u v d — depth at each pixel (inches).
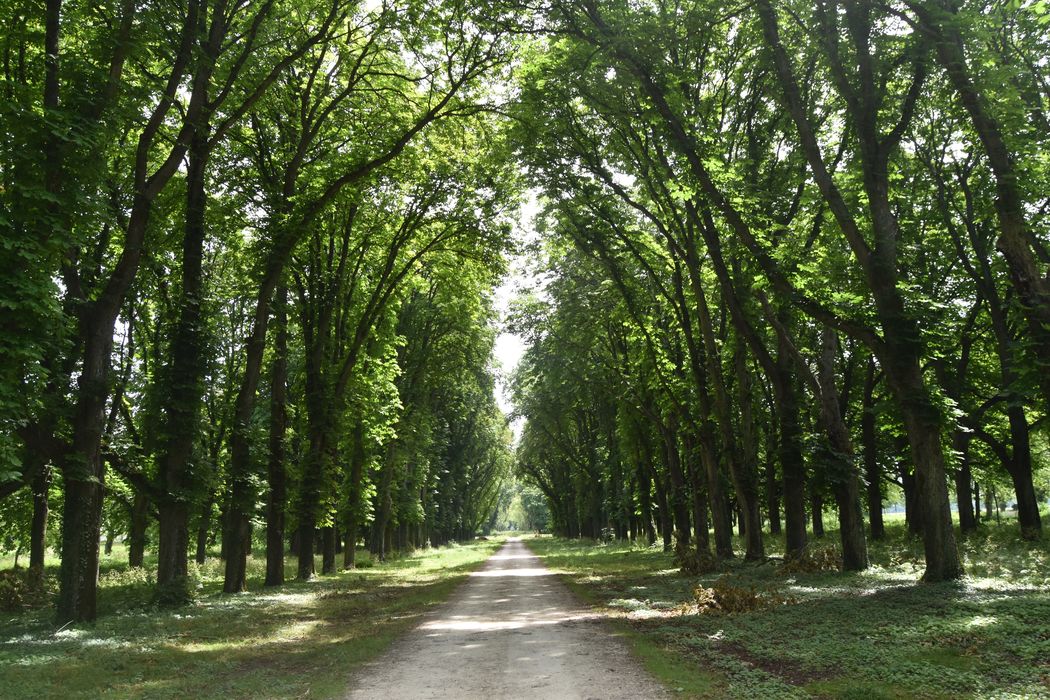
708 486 1101.1
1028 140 675.4
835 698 285.7
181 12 642.2
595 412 2018.9
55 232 492.7
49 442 562.3
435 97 943.7
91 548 584.1
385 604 723.4
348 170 949.8
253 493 841.5
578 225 1000.2
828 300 644.7
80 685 347.9
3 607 751.7
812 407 1213.7
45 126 494.6
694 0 681.6
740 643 414.6
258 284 955.3
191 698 317.1
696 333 1180.5
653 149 906.1
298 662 408.5
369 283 1295.5
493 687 324.5
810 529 2020.2
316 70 902.4
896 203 994.1
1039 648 326.6
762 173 925.8
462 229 1119.0
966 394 1091.3
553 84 805.9
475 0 732.7
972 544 973.8
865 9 600.1
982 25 545.3
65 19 580.1
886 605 478.9
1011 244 571.8
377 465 1396.4
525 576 1050.7
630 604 630.5
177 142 640.4
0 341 456.4
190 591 713.0
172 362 733.9
